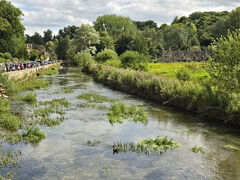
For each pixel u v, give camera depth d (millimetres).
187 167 6770
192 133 9875
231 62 11758
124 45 83500
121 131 10055
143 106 15305
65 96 18609
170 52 86062
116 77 25062
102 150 7953
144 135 9570
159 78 18781
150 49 86562
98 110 13867
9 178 5973
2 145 8195
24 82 25781
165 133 9859
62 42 113688
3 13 50812
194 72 30328
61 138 9055
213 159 7297
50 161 7043
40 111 12969
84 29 73750
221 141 8906
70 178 6070
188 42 113188
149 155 7578
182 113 13461
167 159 7289
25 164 6809
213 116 12258
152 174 6359
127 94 20375
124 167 6746
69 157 7352
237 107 10977
